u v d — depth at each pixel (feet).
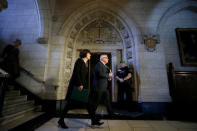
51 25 12.85
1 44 12.87
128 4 13.43
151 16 12.91
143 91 10.98
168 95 10.77
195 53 12.32
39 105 10.66
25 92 11.18
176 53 12.69
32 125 6.88
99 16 14.20
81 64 6.77
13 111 7.73
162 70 11.41
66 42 12.86
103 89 6.91
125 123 7.81
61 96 11.45
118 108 11.78
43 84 11.39
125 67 11.53
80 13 13.35
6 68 10.28
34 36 12.90
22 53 12.29
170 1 13.28
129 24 12.91
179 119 9.00
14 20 13.69
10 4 14.24
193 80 11.20
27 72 11.38
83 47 14.34
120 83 11.59
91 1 13.44
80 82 6.29
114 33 14.62
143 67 11.54
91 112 6.82
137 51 12.00
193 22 13.38
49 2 12.93
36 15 13.73
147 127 7.08
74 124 7.35
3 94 6.43
